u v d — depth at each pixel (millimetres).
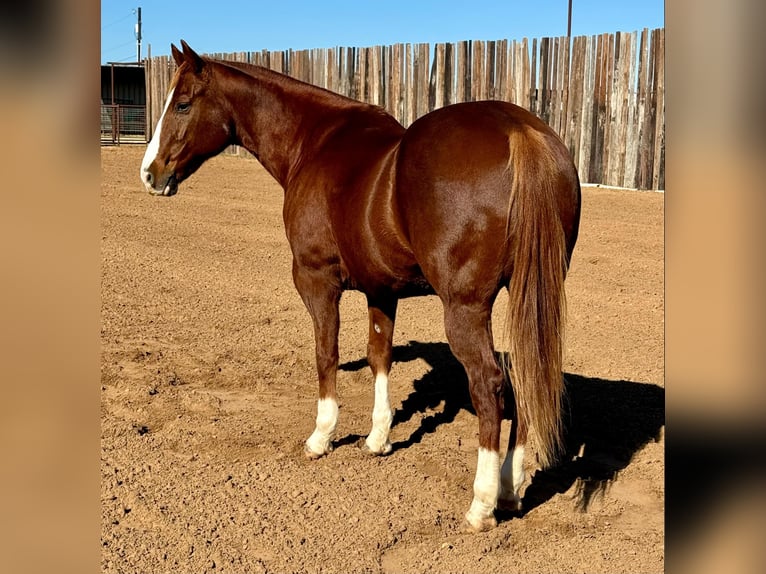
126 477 3541
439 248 2855
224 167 17359
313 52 18109
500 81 14328
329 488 3480
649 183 12680
